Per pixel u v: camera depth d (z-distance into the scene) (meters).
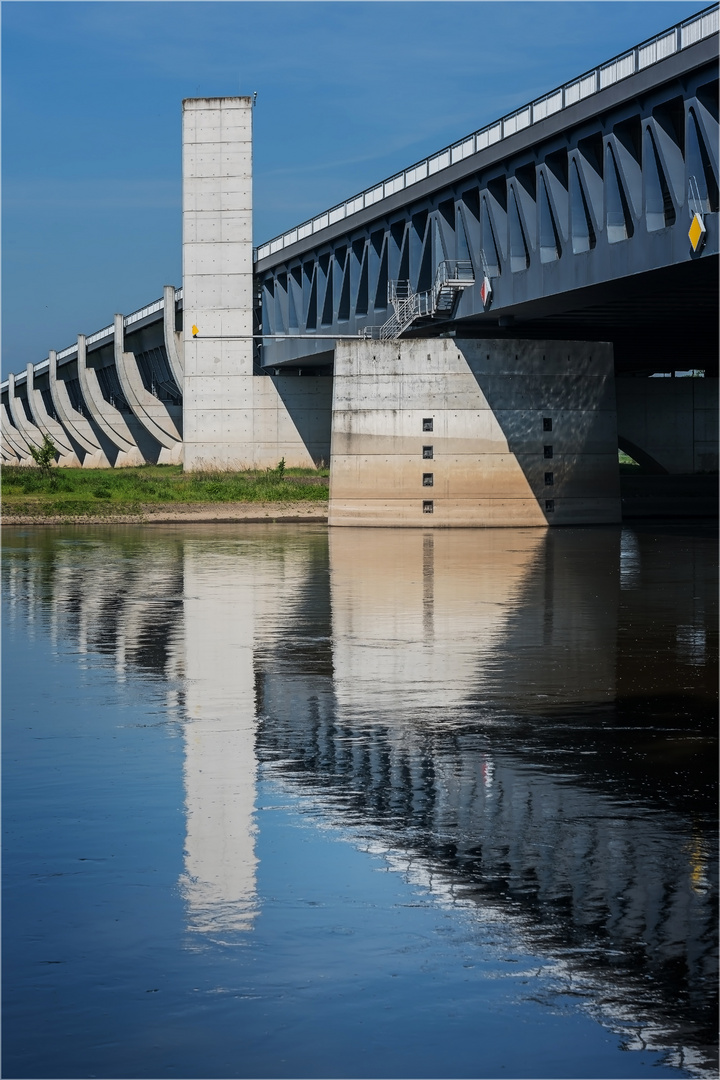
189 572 41.72
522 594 34.22
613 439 69.25
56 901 10.70
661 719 18.19
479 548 51.75
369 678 21.58
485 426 67.75
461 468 67.69
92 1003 8.84
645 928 10.11
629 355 82.25
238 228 101.19
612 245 46.62
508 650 24.55
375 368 67.69
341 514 68.50
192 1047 8.29
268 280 100.88
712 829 12.73
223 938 9.92
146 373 132.75
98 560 47.44
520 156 52.97
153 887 11.04
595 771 15.13
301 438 102.88
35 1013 8.71
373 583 37.34
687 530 64.12
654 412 86.56
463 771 15.16
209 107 100.44
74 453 170.00
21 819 13.09
